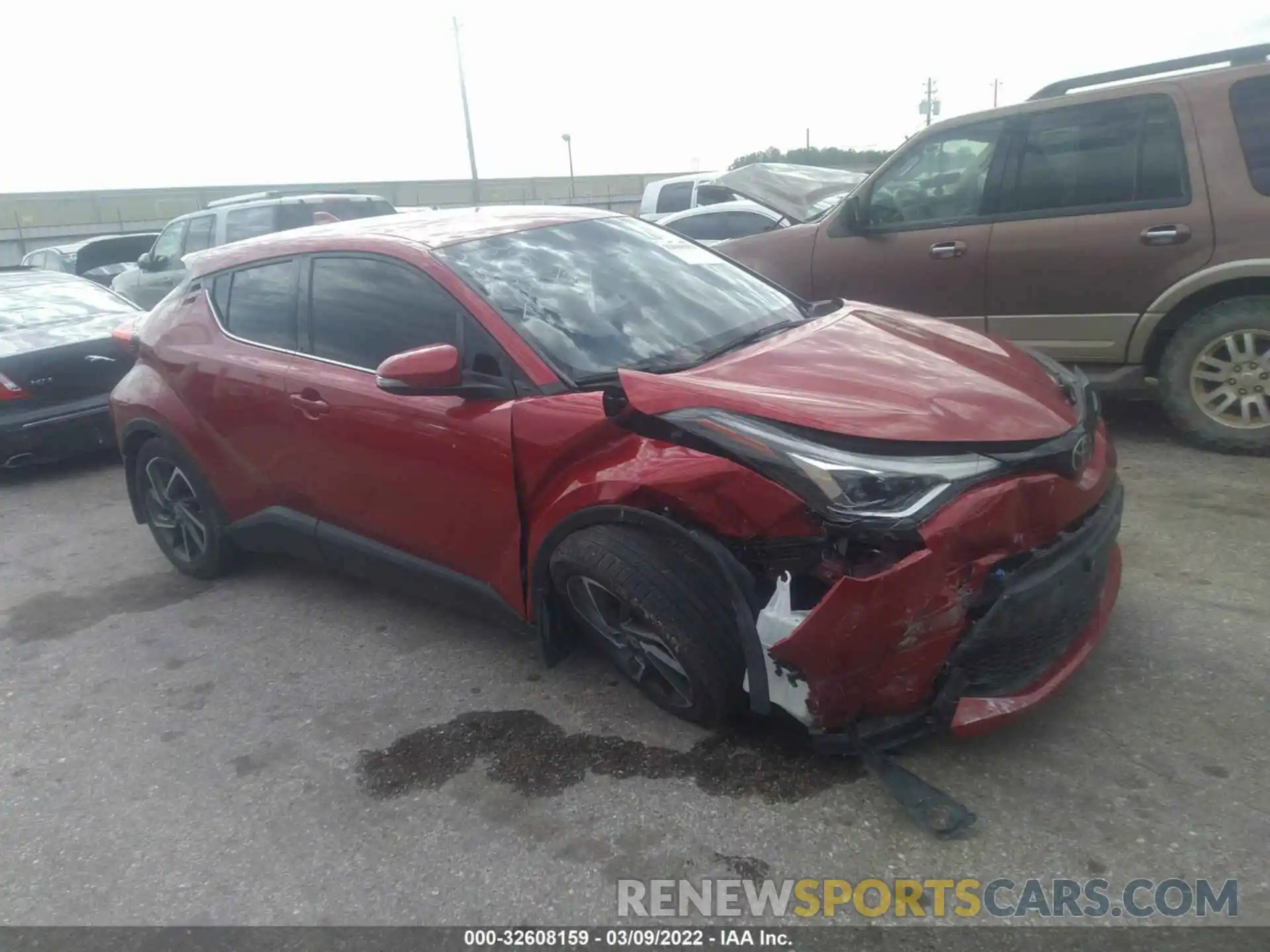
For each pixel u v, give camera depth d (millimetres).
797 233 6590
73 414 7035
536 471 3219
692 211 12070
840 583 2600
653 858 2725
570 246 4051
